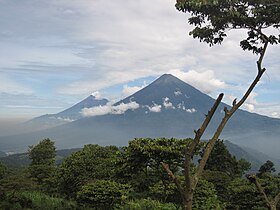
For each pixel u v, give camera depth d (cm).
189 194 302
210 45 646
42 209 1925
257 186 365
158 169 1627
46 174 3659
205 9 582
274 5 585
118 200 1909
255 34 625
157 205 1595
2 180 2666
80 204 2056
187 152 303
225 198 2695
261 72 418
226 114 360
